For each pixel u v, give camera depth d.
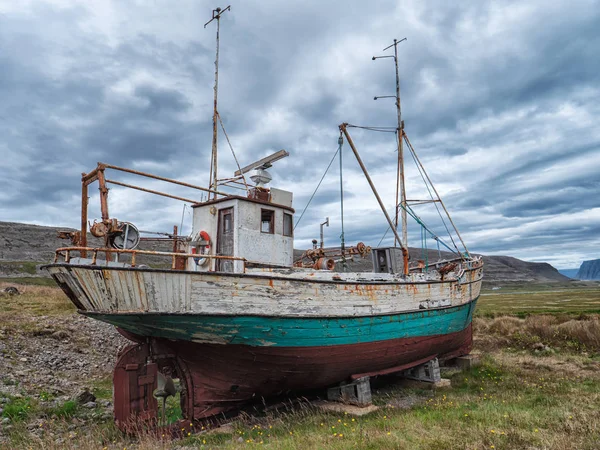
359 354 9.13
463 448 5.76
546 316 20.23
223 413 8.33
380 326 9.52
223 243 9.08
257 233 9.18
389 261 12.07
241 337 7.53
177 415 8.84
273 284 7.72
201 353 7.79
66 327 15.45
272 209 9.63
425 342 11.05
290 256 9.92
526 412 7.54
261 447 6.09
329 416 8.17
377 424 7.22
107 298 6.57
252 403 8.88
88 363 12.76
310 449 5.82
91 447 6.42
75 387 10.57
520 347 16.38
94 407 9.10
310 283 8.22
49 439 6.74
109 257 7.16
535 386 10.18
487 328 19.88
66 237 7.46
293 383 8.79
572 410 7.66
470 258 15.35
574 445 5.71
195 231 9.66
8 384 9.71
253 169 10.86
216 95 16.00
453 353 13.60
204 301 7.04
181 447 6.64
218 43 16.41
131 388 7.49
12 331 13.62
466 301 13.41
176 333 7.41
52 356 12.49
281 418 8.09
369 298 9.30
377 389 11.15
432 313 11.26
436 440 6.06
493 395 9.48
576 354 14.65
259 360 7.96
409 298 10.52
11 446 6.52
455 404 8.64
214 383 8.05
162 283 6.78
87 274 6.43
